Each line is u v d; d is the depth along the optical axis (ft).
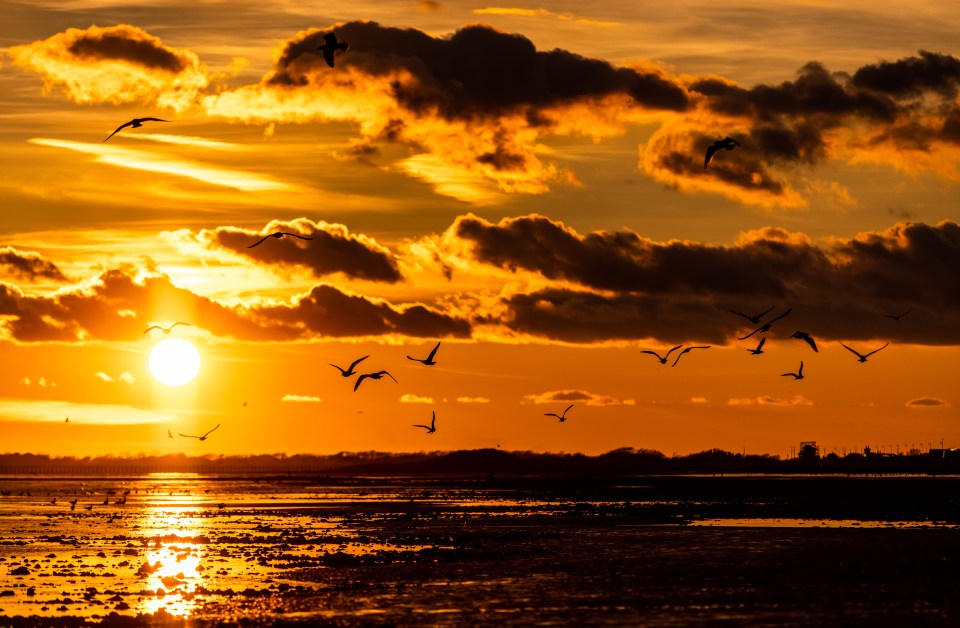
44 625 220.64
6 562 325.83
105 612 234.99
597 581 274.57
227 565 316.19
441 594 255.70
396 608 237.25
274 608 238.48
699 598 245.24
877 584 264.52
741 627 212.64
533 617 224.53
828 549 343.67
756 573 285.84
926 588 257.96
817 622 216.54
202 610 236.43
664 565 306.14
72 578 287.28
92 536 426.92
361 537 417.90
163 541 402.72
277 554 348.79
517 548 364.38
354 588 266.57
